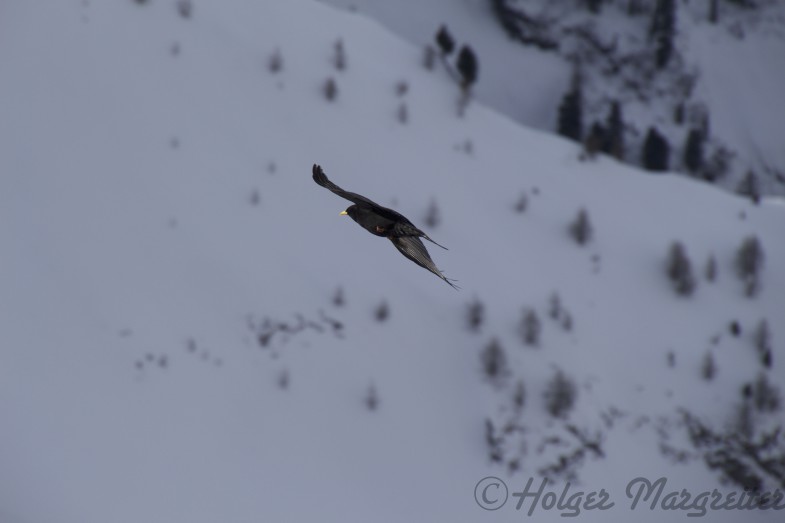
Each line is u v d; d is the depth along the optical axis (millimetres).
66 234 98500
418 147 124625
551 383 93688
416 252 18844
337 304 97125
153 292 94312
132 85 120000
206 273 97438
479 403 91625
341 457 83875
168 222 102125
